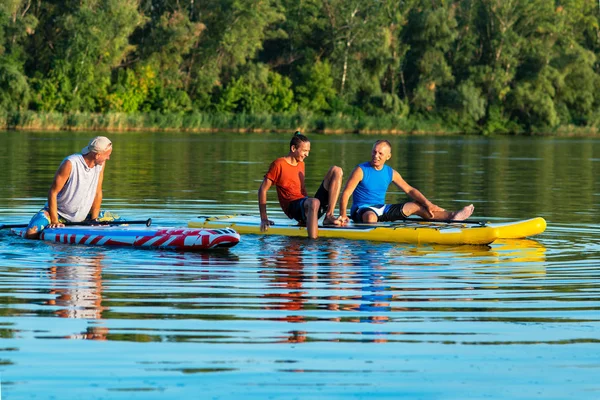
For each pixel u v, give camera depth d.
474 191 53.06
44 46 199.12
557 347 16.23
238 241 27.84
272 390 13.83
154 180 57.34
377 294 20.86
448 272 24.16
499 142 165.00
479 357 15.60
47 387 13.84
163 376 14.40
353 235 30.77
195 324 17.66
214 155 93.69
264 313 18.69
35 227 29.41
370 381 14.29
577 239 31.55
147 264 24.98
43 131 165.25
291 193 32.09
